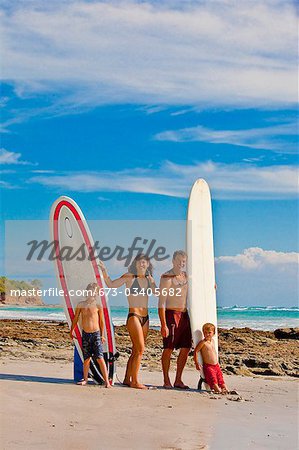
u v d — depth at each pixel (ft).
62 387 29.60
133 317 30.86
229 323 122.31
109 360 31.32
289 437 21.57
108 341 31.40
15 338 55.57
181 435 21.33
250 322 124.57
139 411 24.97
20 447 18.90
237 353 49.60
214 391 30.25
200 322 31.27
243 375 38.52
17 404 25.12
